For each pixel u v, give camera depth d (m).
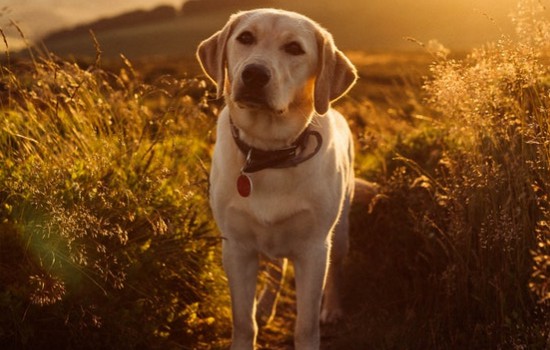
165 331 3.62
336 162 3.57
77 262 3.23
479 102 3.57
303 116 3.39
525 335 3.12
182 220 4.01
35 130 4.08
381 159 5.34
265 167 3.34
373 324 4.04
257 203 3.40
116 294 3.37
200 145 5.09
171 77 4.50
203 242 4.10
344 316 4.44
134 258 3.49
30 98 4.19
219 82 3.49
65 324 3.09
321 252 3.53
